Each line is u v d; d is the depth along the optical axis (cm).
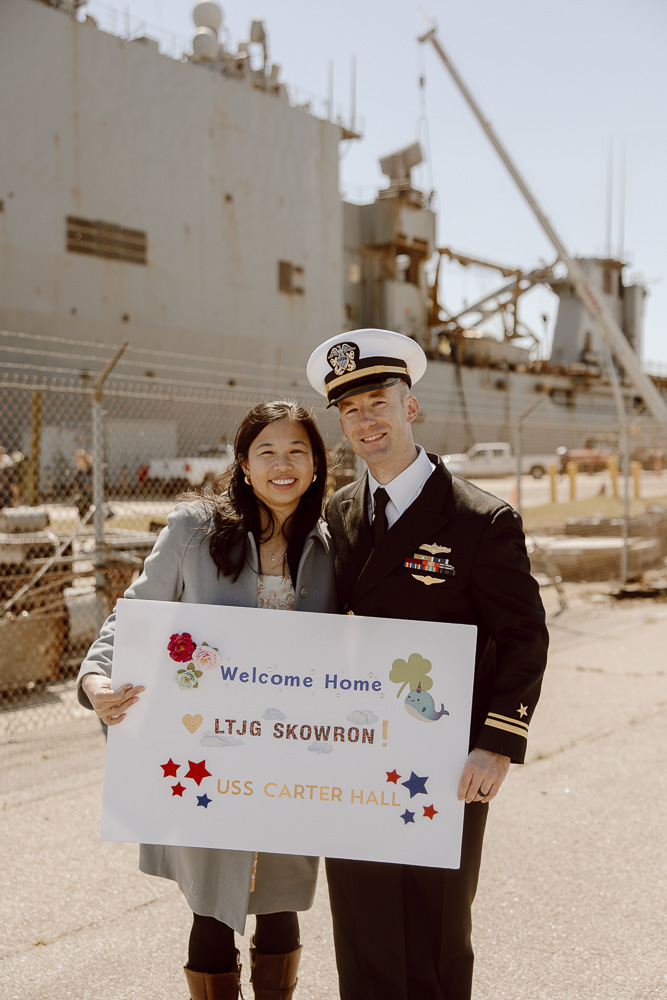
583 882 319
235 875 195
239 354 3069
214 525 202
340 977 201
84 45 2597
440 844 187
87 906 301
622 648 709
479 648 197
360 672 189
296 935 218
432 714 188
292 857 209
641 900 305
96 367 2630
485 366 4088
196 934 207
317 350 205
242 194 3067
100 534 638
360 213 4025
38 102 2498
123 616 191
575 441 4494
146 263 2777
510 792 405
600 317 3612
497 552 186
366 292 4066
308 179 3322
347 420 200
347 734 189
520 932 286
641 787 408
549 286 5253
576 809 384
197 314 2925
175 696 191
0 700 574
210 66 3033
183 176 2878
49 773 428
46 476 1221
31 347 2486
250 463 198
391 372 194
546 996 251
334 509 215
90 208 2625
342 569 202
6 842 349
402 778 188
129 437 1831
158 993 252
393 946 192
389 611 193
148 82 2769
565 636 762
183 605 191
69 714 543
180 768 190
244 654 191
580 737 481
